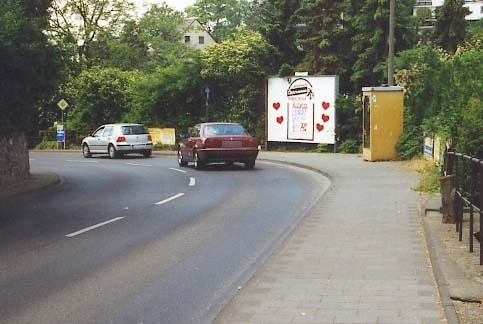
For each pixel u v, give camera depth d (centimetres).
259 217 1330
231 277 833
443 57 2988
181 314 676
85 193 1847
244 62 3716
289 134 3469
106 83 4378
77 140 4538
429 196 1497
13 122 1714
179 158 2812
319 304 666
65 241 1088
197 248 1020
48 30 1931
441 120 2069
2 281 820
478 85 2041
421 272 794
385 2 3403
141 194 1772
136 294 754
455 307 639
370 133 2580
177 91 4003
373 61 3525
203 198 1652
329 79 3288
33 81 1653
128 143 3469
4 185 1962
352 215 1264
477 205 947
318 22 3706
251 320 618
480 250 811
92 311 687
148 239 1098
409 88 2730
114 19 5731
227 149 2514
